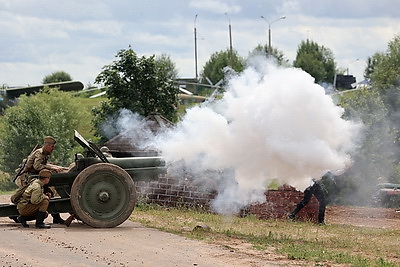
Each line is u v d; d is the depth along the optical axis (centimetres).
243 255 1323
